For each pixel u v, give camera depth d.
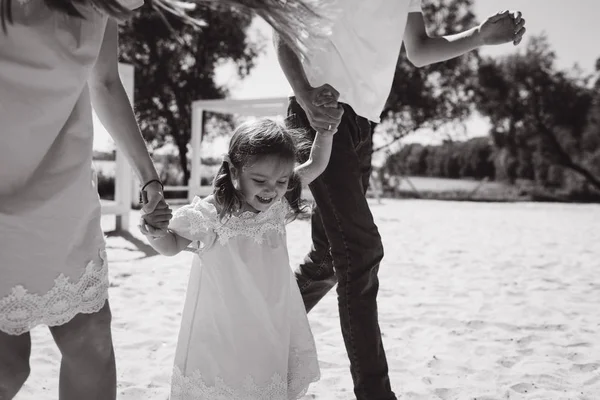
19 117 1.53
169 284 5.58
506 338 4.09
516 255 8.12
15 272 1.55
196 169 13.62
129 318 4.31
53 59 1.56
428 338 4.06
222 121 28.64
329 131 2.36
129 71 9.22
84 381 1.81
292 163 2.22
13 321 1.56
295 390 2.35
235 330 2.19
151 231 1.98
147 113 27.83
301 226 11.12
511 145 32.44
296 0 1.66
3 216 1.53
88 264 1.70
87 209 1.70
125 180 9.77
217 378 2.18
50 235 1.60
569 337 4.15
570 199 31.84
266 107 12.38
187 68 27.88
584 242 9.77
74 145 1.66
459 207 20.09
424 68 30.02
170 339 3.84
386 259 7.59
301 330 2.37
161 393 2.91
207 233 2.22
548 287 5.92
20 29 1.51
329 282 2.79
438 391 3.05
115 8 1.60
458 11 30.22
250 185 2.19
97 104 1.93
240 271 2.22
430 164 39.88
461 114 31.00
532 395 3.04
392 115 30.70
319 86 2.41
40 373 3.11
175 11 1.57
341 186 2.47
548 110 31.31
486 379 3.28
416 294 5.52
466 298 5.38
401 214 15.66
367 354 2.43
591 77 31.19
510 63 31.17
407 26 2.84
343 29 2.50
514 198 32.34
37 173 1.59
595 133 31.31
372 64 2.58
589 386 3.19
